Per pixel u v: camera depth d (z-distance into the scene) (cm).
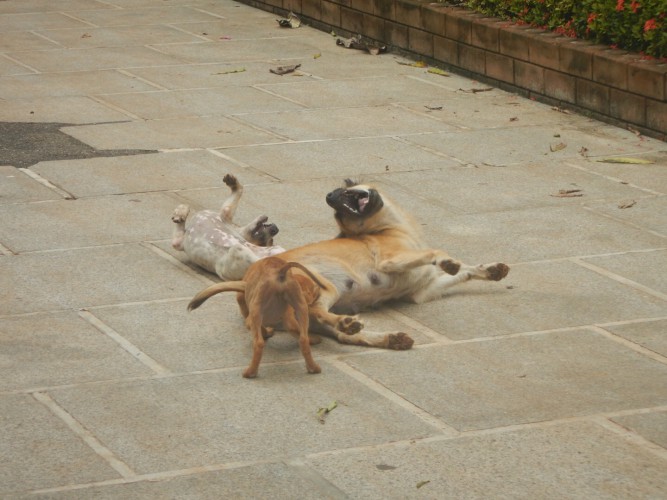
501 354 734
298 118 1371
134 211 1025
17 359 722
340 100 1462
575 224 996
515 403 661
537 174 1152
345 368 713
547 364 718
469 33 1578
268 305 700
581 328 777
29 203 1045
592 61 1365
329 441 614
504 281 868
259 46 1803
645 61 1314
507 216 1018
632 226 992
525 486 567
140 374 701
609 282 862
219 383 689
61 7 2141
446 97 1485
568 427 630
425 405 659
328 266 786
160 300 825
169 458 595
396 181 1123
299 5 1989
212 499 554
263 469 583
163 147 1241
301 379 696
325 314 741
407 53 1720
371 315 810
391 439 616
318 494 559
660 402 662
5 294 830
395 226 838
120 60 1691
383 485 568
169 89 1516
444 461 591
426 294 834
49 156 1202
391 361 725
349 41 1792
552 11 1496
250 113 1394
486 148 1248
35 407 655
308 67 1653
